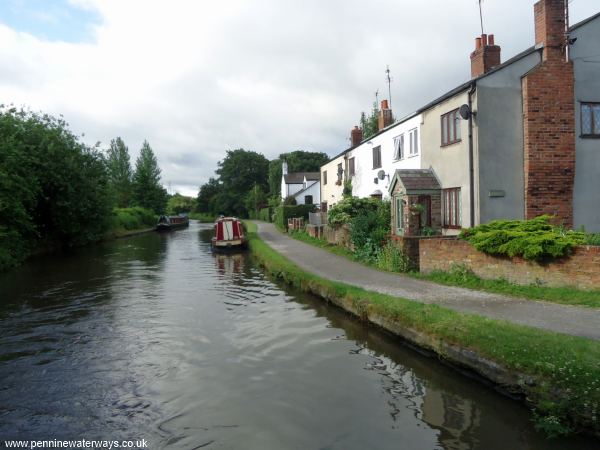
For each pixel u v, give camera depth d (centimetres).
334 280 1277
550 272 963
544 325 730
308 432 554
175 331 1016
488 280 1085
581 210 1380
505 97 1372
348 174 2900
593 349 583
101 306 1289
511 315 803
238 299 1339
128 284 1661
